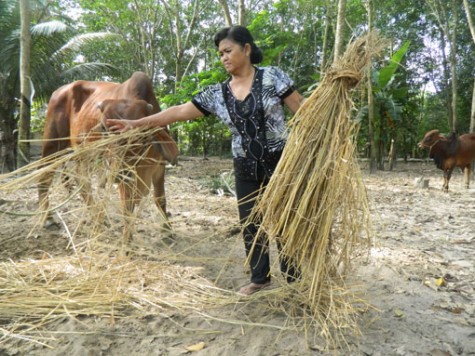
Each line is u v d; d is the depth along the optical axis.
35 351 2.23
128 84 3.93
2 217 4.83
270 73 2.49
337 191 2.26
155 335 2.38
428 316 2.64
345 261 2.47
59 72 12.00
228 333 2.41
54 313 2.59
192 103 2.72
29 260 3.45
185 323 2.52
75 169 2.74
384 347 2.26
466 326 2.53
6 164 11.39
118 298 2.73
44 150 4.85
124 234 3.15
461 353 2.26
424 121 18.45
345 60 2.28
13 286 2.83
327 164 2.25
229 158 20.56
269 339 2.32
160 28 21.86
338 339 2.28
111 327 2.46
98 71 12.56
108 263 3.20
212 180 8.41
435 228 4.97
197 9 18.44
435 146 7.84
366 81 2.51
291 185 2.34
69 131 4.71
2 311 2.54
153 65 19.86
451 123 15.66
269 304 2.70
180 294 2.87
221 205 6.12
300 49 17.83
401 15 16.75
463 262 3.71
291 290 2.63
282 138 2.56
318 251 2.33
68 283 2.89
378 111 12.55
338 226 2.48
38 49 11.13
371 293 2.99
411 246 4.16
